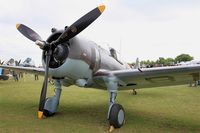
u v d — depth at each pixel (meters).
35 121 5.32
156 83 5.80
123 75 5.37
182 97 10.26
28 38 5.73
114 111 4.96
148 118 5.94
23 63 21.50
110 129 4.77
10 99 8.64
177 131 4.79
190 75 4.90
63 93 11.42
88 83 5.59
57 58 5.01
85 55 5.17
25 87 14.23
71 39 4.99
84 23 4.89
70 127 4.90
